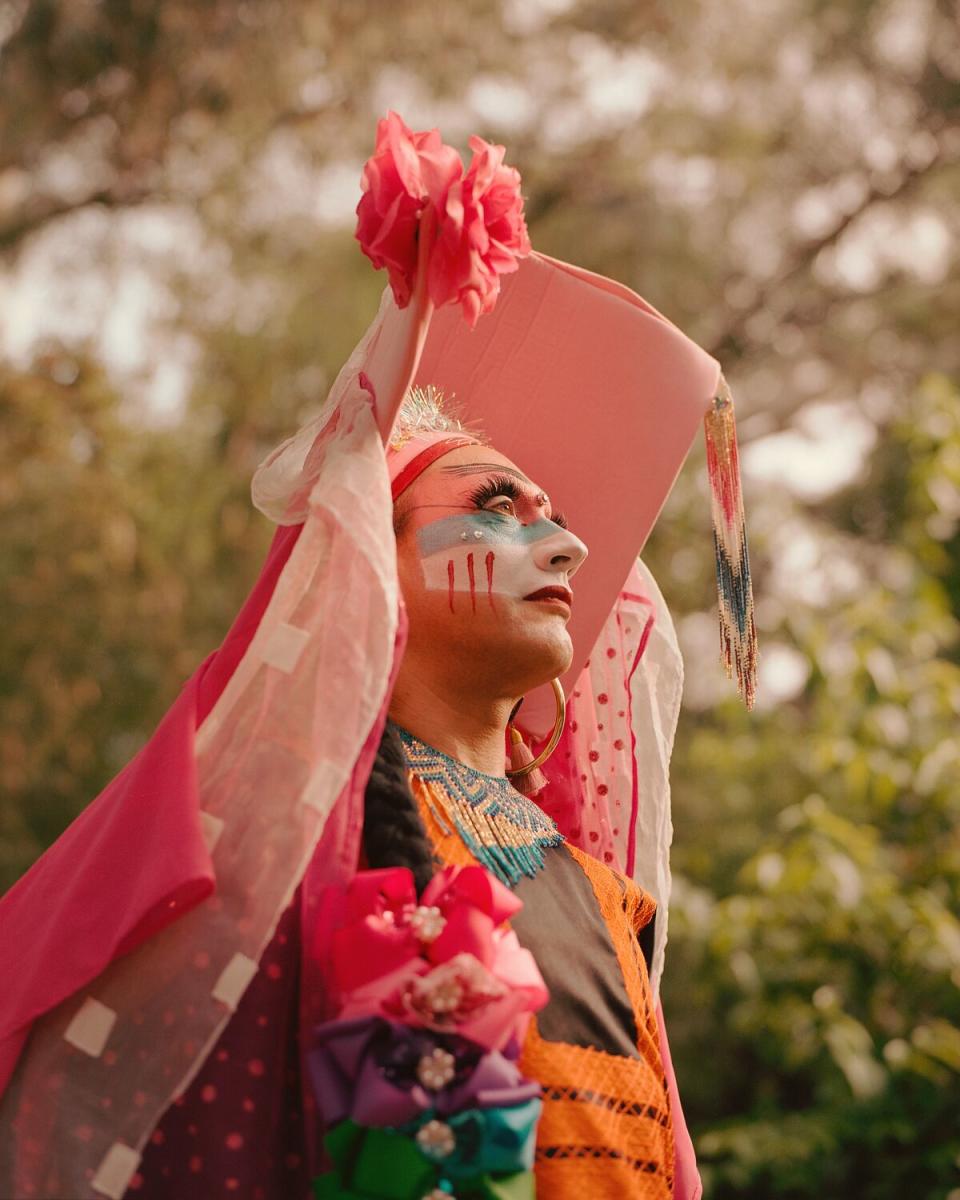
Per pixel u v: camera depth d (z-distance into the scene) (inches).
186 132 304.0
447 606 93.3
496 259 85.0
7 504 292.2
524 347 107.3
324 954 79.7
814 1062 204.8
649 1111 88.2
